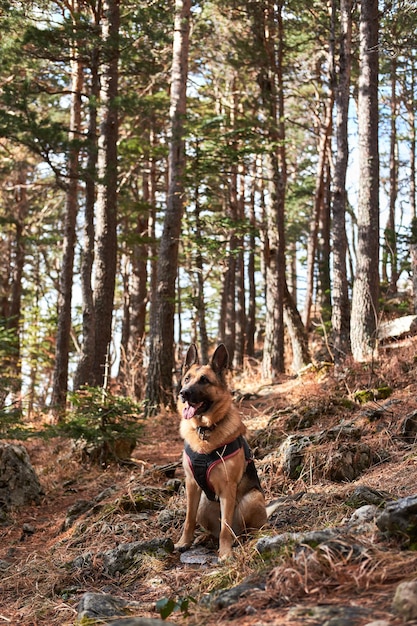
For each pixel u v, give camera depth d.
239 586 3.96
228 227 16.62
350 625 2.95
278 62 21.81
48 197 28.70
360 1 14.35
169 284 17.00
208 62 25.06
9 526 8.23
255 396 15.99
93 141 15.85
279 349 19.73
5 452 9.23
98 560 5.89
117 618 4.26
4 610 5.36
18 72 19.08
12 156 24.38
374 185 13.77
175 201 17.27
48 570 6.04
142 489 7.81
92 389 10.26
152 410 16.19
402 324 13.41
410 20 15.52
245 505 5.84
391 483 6.72
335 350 14.80
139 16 17.02
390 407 9.23
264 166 20.36
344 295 14.99
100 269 16.92
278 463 8.02
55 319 28.02
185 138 16.61
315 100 26.06
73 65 20.02
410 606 2.93
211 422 5.63
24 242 26.14
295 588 3.62
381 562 3.69
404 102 30.14
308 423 9.55
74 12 17.42
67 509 8.76
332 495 6.46
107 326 16.73
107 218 17.05
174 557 5.77
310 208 35.44
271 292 19.95
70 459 10.89
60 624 4.77
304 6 20.14
